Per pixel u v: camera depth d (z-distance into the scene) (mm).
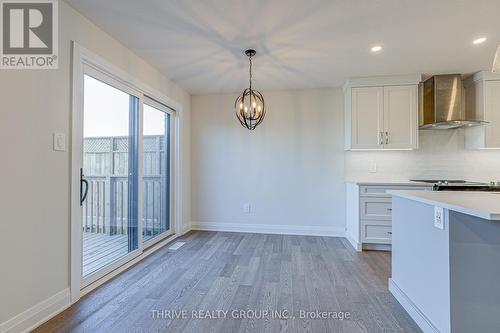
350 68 3332
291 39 2594
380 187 3381
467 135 3777
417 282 1848
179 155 4098
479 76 3438
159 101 3551
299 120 4230
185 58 3053
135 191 3045
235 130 4406
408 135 3570
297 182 4238
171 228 4043
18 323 1665
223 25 2348
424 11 2121
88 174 2406
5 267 1598
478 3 2012
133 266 2854
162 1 2008
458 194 1919
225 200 4438
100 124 2521
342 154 4117
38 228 1804
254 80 3807
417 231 1854
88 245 2443
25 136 1717
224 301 2123
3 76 1604
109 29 2412
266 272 2701
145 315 1918
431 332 1646
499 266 1442
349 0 1988
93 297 2172
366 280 2523
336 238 3998
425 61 3113
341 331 1744
